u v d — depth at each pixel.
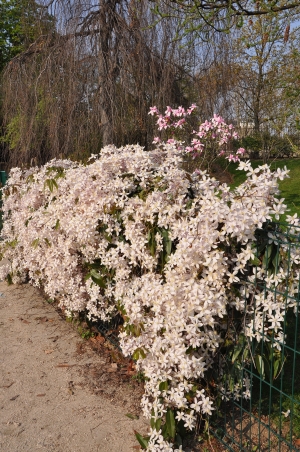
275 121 9.69
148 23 6.82
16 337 3.89
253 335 2.20
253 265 2.21
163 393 2.33
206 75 7.45
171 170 2.62
